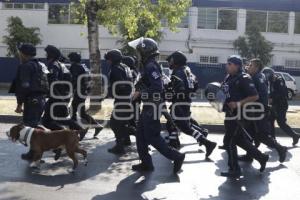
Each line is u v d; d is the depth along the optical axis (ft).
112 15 50.49
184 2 55.42
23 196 20.12
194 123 32.42
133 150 30.76
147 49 24.20
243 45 105.09
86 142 33.17
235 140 24.90
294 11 110.83
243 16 110.01
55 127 28.84
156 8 53.93
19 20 100.58
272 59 111.96
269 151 32.35
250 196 21.59
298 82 107.76
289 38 111.45
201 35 110.22
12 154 27.94
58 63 28.78
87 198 20.25
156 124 24.47
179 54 30.12
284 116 34.73
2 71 101.45
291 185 23.71
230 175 24.91
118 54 29.48
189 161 28.14
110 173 24.67
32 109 25.84
